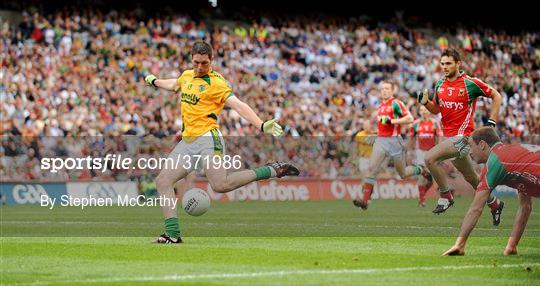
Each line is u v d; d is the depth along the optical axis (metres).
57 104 109.69
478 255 37.66
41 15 122.69
